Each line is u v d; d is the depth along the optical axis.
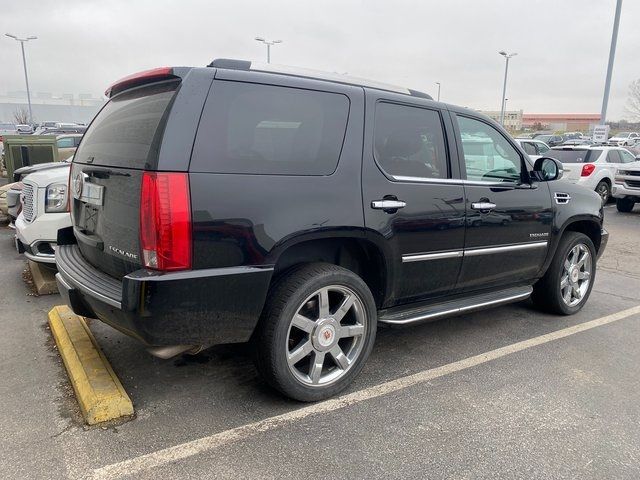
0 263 6.43
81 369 3.32
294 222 2.93
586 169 13.20
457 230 3.79
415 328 4.61
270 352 2.99
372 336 3.44
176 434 2.84
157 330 2.63
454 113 3.96
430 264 3.70
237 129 2.81
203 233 2.65
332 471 2.57
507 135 4.37
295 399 3.17
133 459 2.62
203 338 2.78
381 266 3.45
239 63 3.00
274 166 2.92
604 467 2.66
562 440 2.89
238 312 2.82
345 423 3.00
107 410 2.94
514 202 4.21
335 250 3.45
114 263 2.99
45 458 2.61
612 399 3.38
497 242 4.13
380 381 3.55
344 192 3.16
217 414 3.06
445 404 3.26
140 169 2.66
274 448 2.74
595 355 4.09
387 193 3.36
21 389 3.30
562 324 4.80
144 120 2.81
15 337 4.13
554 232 4.62
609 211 13.53
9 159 10.60
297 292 3.00
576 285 5.09
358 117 3.31
